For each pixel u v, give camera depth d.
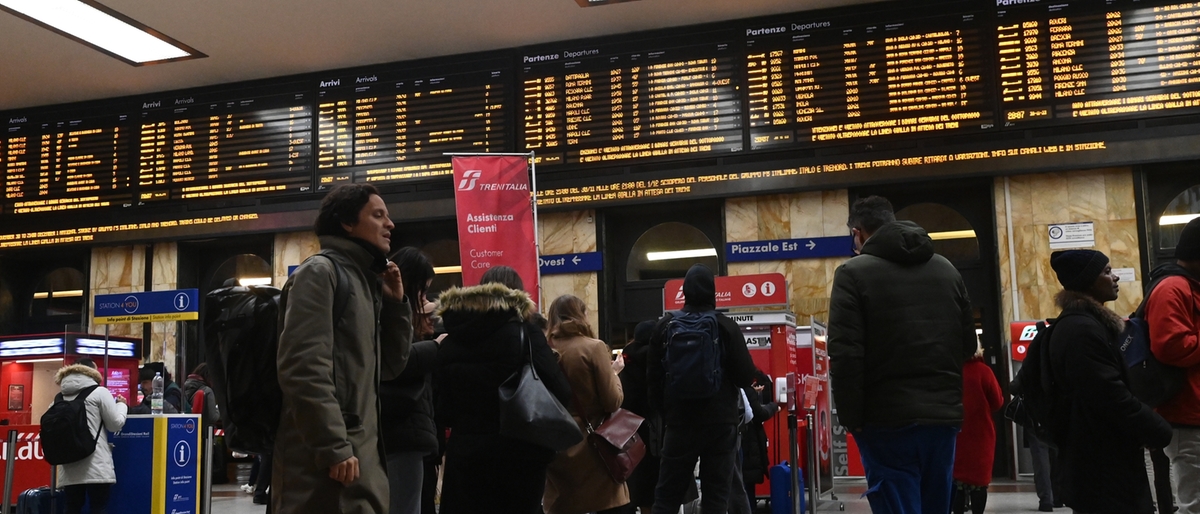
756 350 8.00
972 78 10.89
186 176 13.23
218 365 3.08
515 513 3.67
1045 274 10.76
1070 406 3.59
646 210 12.24
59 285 14.48
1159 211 10.88
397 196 12.48
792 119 11.37
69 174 13.67
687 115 11.70
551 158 12.01
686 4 11.26
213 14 11.38
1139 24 10.51
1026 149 10.70
